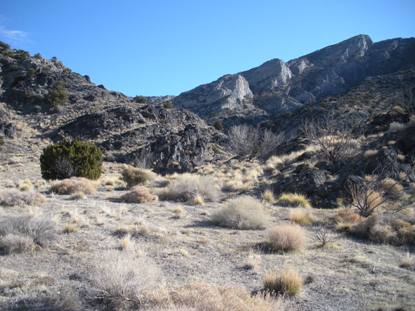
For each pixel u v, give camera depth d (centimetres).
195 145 4753
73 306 636
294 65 15575
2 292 686
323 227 1399
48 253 935
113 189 2359
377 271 916
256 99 13338
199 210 1650
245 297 668
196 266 900
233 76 14450
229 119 10500
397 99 5781
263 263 948
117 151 5066
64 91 7025
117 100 7662
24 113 6581
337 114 5484
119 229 1158
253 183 2292
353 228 1320
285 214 1588
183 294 648
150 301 654
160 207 1675
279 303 680
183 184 2019
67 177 2661
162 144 4581
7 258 884
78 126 5866
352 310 690
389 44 14400
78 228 1167
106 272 700
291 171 2319
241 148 4053
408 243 1205
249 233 1255
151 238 1117
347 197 1778
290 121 6712
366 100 6353
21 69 7681
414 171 1945
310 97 12706
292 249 1066
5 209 1429
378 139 2436
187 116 7188
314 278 844
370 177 1825
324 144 2553
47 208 1486
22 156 4706
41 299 655
